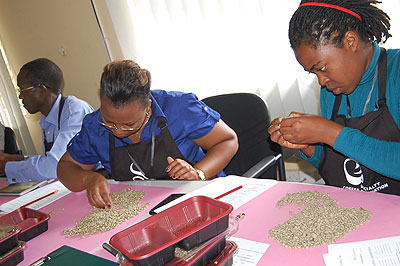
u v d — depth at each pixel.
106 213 1.14
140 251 0.77
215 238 0.76
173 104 1.52
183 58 2.65
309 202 0.97
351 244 0.74
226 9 2.36
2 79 3.85
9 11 3.66
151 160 1.44
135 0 2.73
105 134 1.53
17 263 0.93
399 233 0.75
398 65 1.06
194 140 1.57
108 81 1.19
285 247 0.77
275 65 2.29
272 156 1.59
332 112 1.24
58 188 1.55
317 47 0.97
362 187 1.15
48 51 3.52
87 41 3.20
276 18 2.19
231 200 1.08
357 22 0.98
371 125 1.11
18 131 3.97
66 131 1.97
